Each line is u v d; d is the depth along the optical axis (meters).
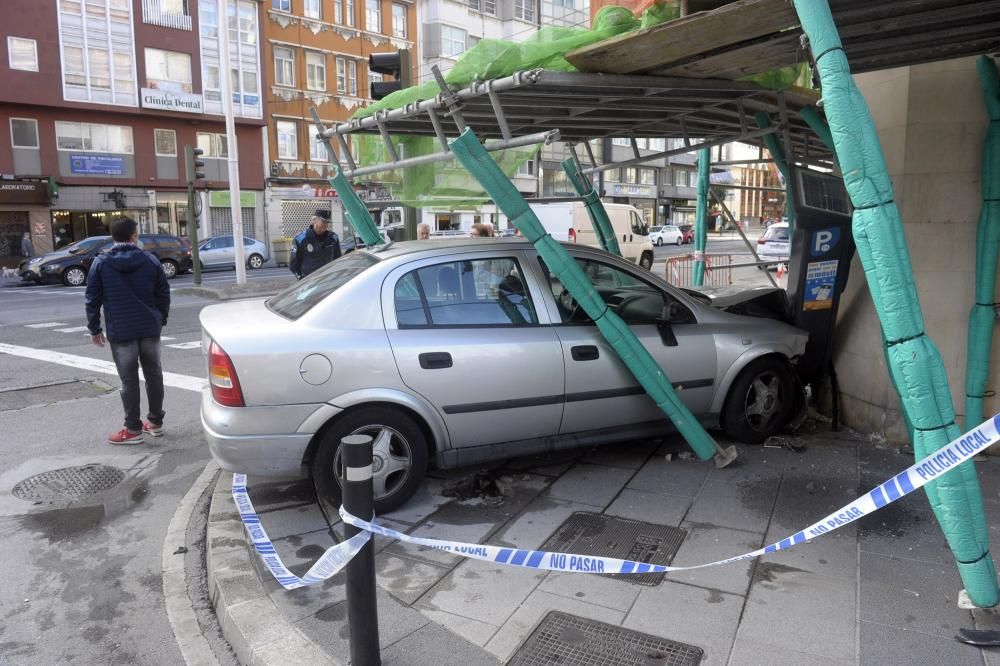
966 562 2.83
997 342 4.62
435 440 4.22
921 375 2.68
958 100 4.54
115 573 3.90
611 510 4.14
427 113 4.89
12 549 4.17
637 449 5.12
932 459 2.44
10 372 8.72
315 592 3.36
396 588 3.37
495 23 42.59
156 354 6.02
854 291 5.45
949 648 2.79
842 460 4.81
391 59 7.58
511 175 5.37
